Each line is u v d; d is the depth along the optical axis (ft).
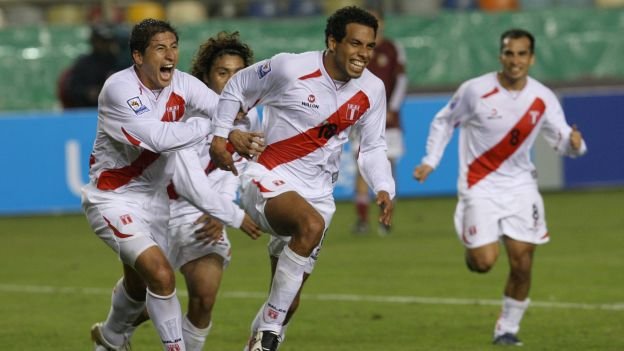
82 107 211.82
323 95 82.94
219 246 88.22
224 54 92.38
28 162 204.85
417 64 253.03
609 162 220.23
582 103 218.38
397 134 176.86
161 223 83.71
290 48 248.11
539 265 144.77
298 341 102.22
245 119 89.45
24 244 175.22
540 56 256.93
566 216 192.13
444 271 141.90
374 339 102.89
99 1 260.42
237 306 121.08
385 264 147.95
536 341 101.14
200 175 82.94
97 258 159.94
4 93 241.55
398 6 266.77
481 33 254.47
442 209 205.46
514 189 102.47
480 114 102.83
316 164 84.79
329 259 152.97
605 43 257.96
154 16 258.57
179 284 136.98
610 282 131.95
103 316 117.29
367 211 177.88
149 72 80.18
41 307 122.93
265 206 82.89
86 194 83.10
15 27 241.76
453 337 103.50
